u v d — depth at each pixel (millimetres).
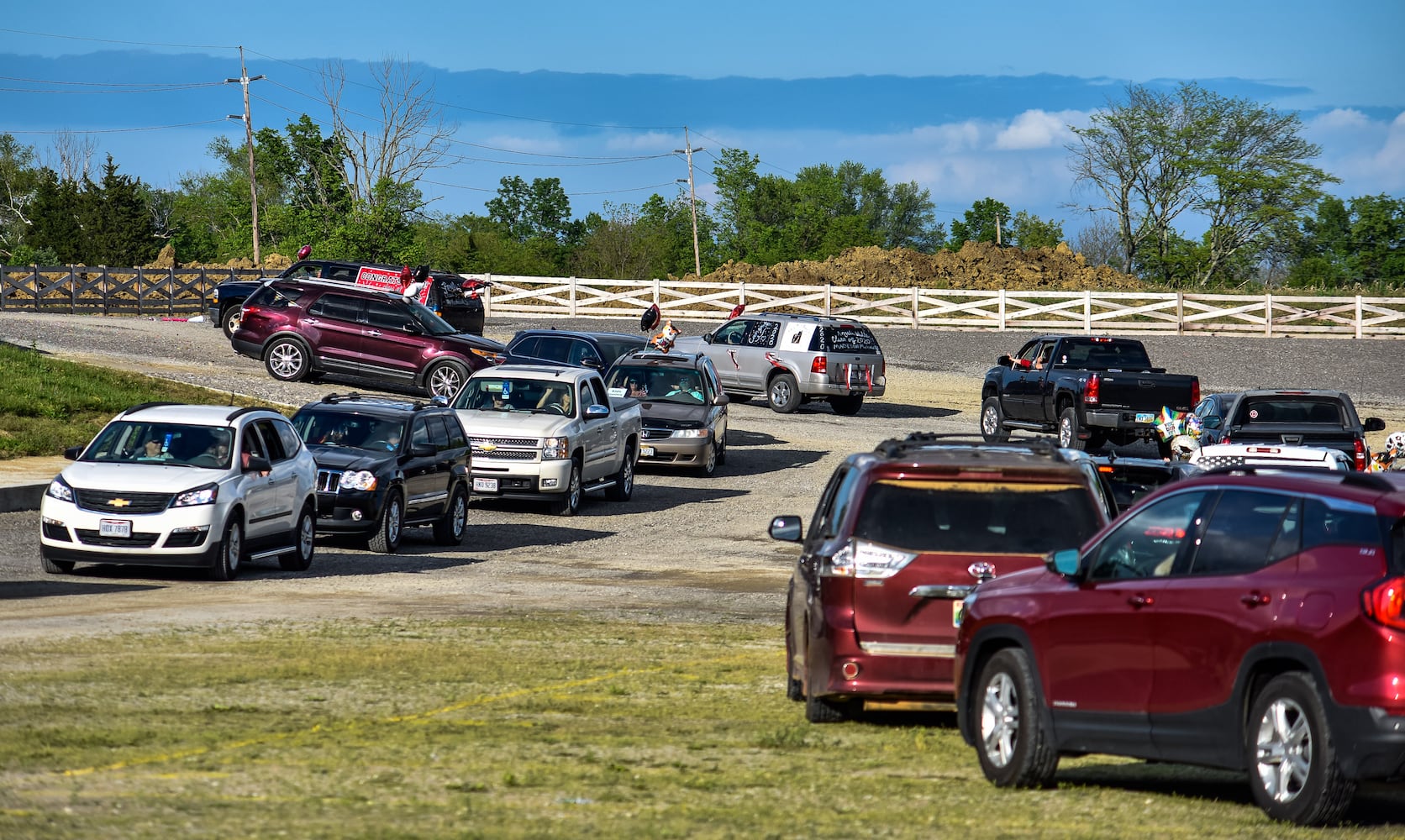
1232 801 19641
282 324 89000
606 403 68188
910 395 114938
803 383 100375
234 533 42812
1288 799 17375
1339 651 16766
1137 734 19219
